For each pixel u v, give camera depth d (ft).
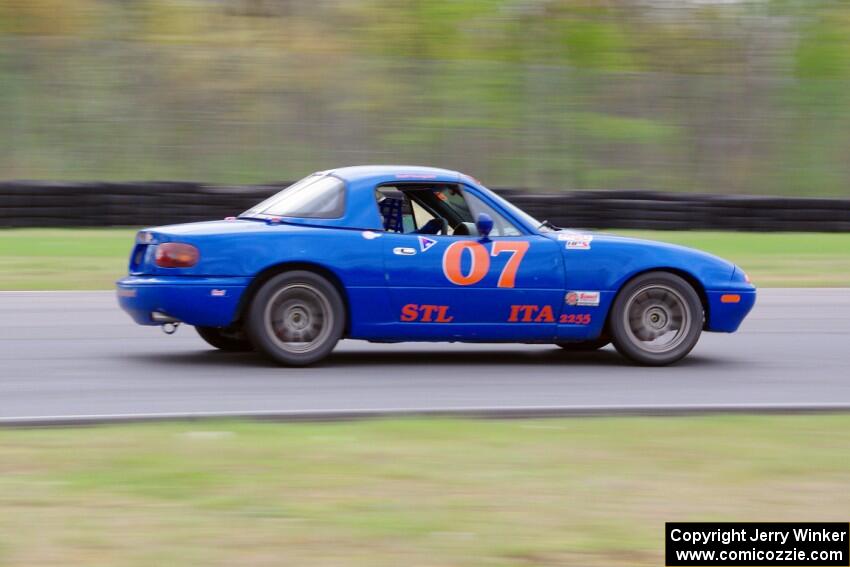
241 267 55.77
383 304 57.21
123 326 74.02
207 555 27.84
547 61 191.11
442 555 28.30
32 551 27.84
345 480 35.01
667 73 189.16
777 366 63.77
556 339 60.39
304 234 56.70
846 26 198.39
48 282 98.58
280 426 42.63
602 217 144.66
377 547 28.76
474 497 33.60
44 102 168.86
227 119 170.40
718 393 54.34
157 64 175.22
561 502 33.40
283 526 30.25
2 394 49.98
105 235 131.75
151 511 31.30
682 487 35.42
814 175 180.86
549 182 169.27
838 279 112.37
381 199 59.21
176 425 42.47
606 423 44.60
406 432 41.88
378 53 186.60
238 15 185.06
